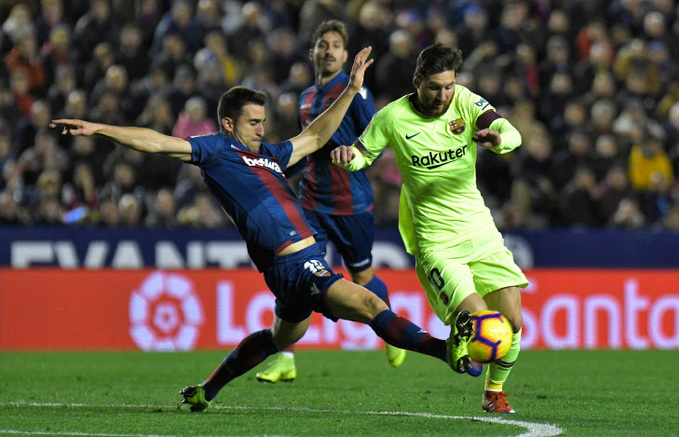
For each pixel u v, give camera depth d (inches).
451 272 836.0
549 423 787.4
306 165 1140.5
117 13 2126.0
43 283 1582.2
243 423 784.3
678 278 1700.3
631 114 2001.7
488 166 1893.5
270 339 846.5
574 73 2112.5
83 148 1800.0
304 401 958.4
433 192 862.5
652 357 1514.5
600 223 1851.6
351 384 1130.0
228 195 804.0
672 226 1795.0
